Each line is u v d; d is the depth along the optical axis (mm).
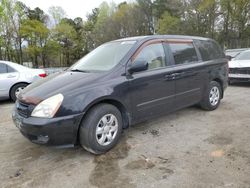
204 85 5223
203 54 5305
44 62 44344
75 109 3285
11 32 35469
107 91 3545
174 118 5137
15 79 7496
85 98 3365
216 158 3367
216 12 33156
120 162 3377
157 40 4398
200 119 5043
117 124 3740
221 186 2750
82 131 3426
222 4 31703
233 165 3162
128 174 3068
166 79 4316
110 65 3926
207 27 33938
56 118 3193
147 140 4066
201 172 3037
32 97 3398
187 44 4988
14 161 3547
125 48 4125
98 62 4184
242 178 2875
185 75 4684
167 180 2906
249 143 3799
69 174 3145
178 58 4676
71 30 47625
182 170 3104
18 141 4262
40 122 3176
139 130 4516
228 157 3377
